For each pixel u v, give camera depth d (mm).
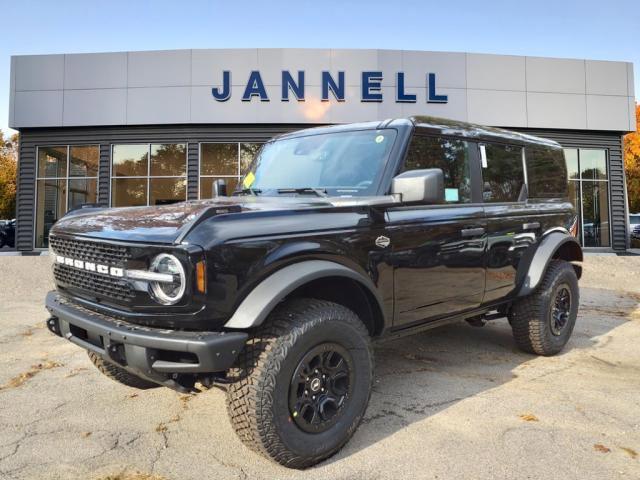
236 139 16953
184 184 17281
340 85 16703
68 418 3352
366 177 3344
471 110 17172
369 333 3232
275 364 2506
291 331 2570
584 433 3119
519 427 3203
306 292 2994
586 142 18516
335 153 3652
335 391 2779
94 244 2730
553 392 3838
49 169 17688
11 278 9766
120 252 2564
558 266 4801
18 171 17609
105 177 17297
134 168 17344
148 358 2432
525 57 17500
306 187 3586
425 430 3162
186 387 2625
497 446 2945
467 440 3025
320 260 2764
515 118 17453
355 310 3160
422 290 3412
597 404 3594
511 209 4277
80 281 2887
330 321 2707
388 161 3332
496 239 4078
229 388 2553
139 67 16781
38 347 5125
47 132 17453
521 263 4398
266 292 2490
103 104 16875
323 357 2736
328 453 2740
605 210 18812
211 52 16641
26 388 3912
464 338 5555
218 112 16688
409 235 3285
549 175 4980
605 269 12148
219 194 4547
